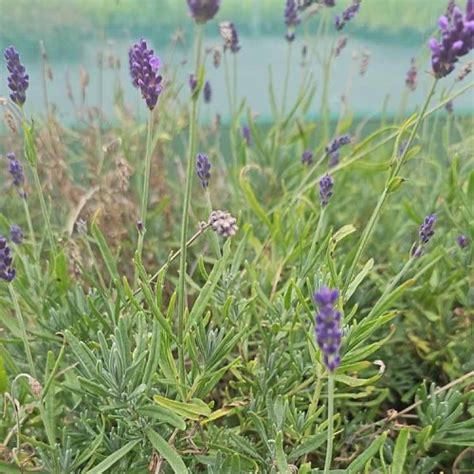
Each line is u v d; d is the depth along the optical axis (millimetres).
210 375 375
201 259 414
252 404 415
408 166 704
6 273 367
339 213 680
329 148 565
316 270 479
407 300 552
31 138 422
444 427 408
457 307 575
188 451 378
